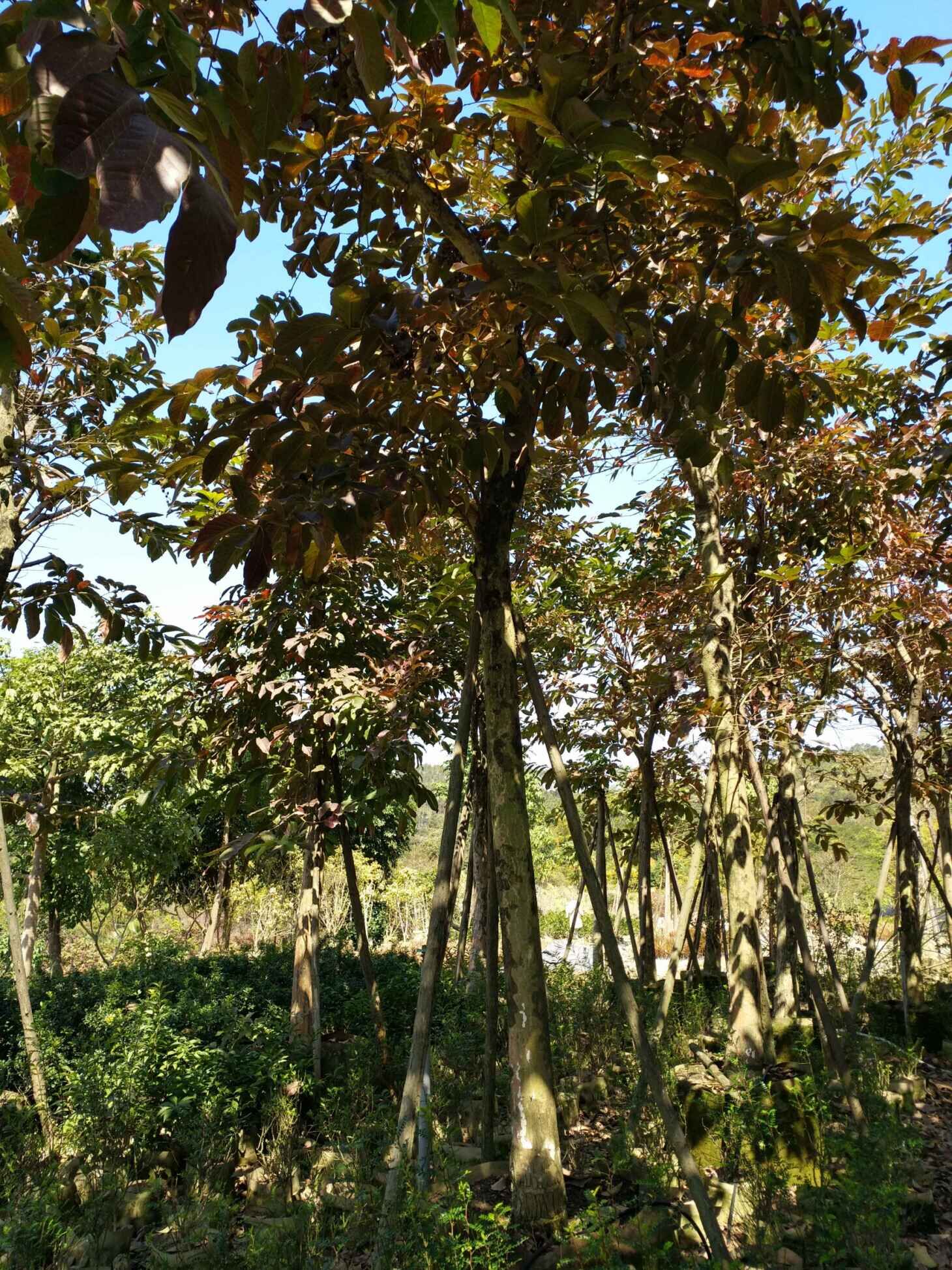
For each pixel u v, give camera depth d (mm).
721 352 2250
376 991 5684
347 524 2436
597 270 2564
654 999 6797
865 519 5215
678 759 7379
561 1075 5082
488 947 3943
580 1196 3475
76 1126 4660
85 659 11672
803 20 2328
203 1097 4883
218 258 781
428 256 3178
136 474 2820
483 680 3607
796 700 5066
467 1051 5586
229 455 2350
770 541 6426
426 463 2943
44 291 4438
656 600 6531
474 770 6160
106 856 11906
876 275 2217
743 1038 5367
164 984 8586
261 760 6047
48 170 707
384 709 5523
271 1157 4434
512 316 2514
